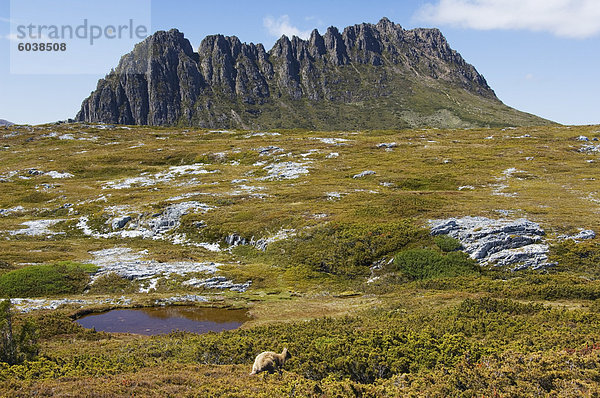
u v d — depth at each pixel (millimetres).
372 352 15867
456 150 95750
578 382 10672
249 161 97188
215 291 36906
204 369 15727
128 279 38938
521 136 109562
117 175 92750
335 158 92812
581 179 68875
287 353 16031
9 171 95188
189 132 146125
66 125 154000
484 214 47875
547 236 41000
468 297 28625
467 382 12000
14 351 17531
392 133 129125
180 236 55969
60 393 11984
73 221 63219
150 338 23844
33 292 35250
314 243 46125
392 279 38000
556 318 20719
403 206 53188
